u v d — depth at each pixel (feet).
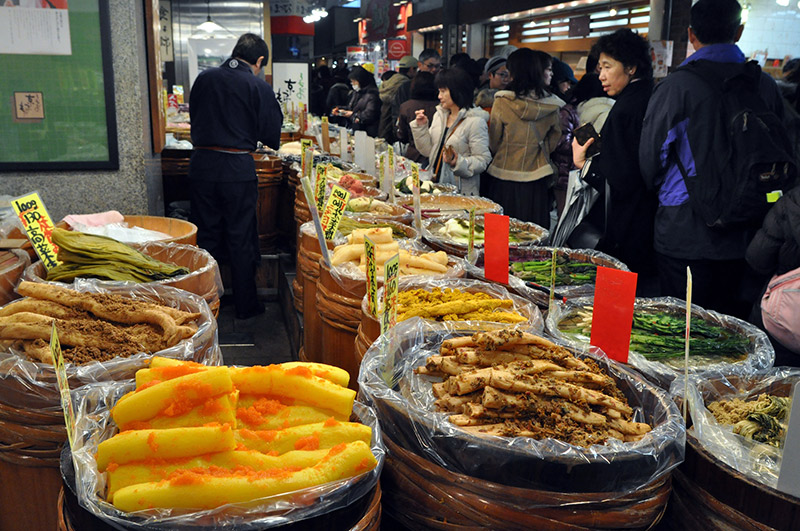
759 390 5.20
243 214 14.96
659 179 9.87
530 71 15.38
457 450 3.87
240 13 40.50
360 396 4.91
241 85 14.32
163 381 3.88
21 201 7.09
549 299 7.02
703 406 4.79
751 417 4.49
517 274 8.12
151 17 12.10
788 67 18.57
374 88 30.94
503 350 4.78
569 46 32.09
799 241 7.30
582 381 4.57
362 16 67.46
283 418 4.00
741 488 3.93
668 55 23.80
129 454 3.55
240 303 15.40
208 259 8.06
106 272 7.04
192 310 6.44
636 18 27.30
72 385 4.92
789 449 3.72
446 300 6.48
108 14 10.66
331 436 3.86
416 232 9.68
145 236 8.99
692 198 9.27
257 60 15.06
